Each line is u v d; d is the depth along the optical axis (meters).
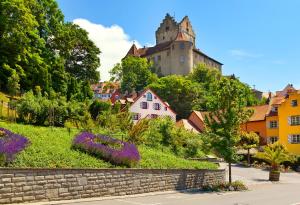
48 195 17.08
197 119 78.06
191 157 36.00
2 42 52.69
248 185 31.06
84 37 76.31
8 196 15.67
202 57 144.00
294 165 55.06
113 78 132.00
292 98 65.00
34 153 19.20
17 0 53.22
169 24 149.00
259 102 103.94
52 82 60.03
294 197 23.22
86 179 18.73
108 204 17.61
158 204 18.47
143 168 22.06
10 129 23.08
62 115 34.41
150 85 107.69
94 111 45.72
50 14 66.56
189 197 21.70
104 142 24.33
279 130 66.00
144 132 33.00
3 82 51.72
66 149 21.88
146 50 149.62
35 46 59.53
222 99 28.64
